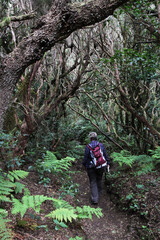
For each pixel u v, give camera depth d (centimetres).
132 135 601
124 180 409
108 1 187
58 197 340
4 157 316
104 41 550
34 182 366
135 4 396
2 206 257
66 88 577
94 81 643
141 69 461
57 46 522
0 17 409
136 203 333
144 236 276
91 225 315
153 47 473
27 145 456
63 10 183
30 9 427
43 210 289
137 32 513
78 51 545
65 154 574
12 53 189
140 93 517
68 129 626
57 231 253
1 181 244
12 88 196
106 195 418
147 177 393
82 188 434
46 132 508
